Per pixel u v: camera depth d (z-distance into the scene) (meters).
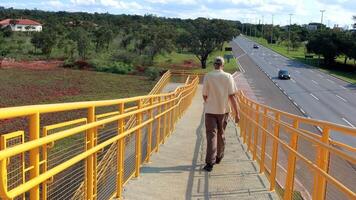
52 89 45.16
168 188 8.29
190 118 22.73
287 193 6.88
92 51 89.44
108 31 97.25
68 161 4.91
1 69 60.97
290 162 6.80
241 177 9.26
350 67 96.81
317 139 5.43
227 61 88.19
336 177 5.07
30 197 4.20
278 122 7.93
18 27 152.00
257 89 54.97
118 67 66.75
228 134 17.36
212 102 9.46
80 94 43.25
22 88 44.19
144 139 10.66
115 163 7.51
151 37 90.44
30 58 80.44
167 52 95.44
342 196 4.82
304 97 49.66
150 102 10.24
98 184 6.91
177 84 49.62
